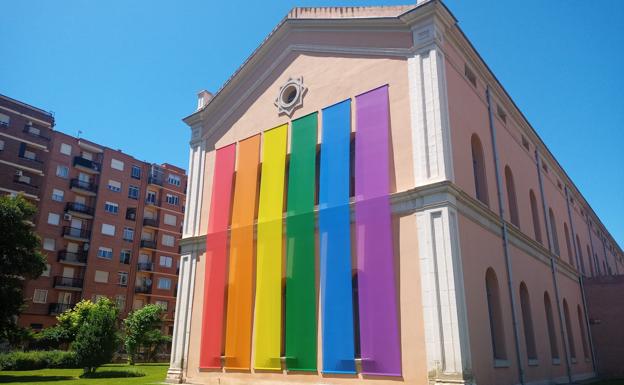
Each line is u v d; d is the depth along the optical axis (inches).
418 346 496.4
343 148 631.8
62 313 1911.9
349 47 689.0
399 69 615.8
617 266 2059.5
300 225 649.0
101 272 2199.8
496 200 681.6
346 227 593.3
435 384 471.2
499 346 582.2
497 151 719.1
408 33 623.2
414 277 520.4
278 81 781.3
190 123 932.0
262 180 725.9
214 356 715.4
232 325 701.9
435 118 557.3
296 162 688.4
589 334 1117.1
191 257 823.1
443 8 600.4
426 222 525.7
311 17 756.6
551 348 813.2
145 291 2374.5
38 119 2090.3
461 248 525.0
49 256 2036.2
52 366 1413.6
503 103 816.9
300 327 608.1
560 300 899.4
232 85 863.7
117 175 2370.8
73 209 2138.3
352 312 557.6
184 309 798.5
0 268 1103.6
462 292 497.7
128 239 2356.1
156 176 2551.7
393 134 593.6
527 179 893.8
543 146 1030.4
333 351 563.2
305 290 616.1
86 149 2288.4
